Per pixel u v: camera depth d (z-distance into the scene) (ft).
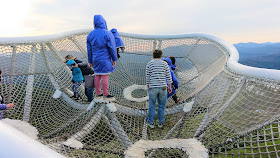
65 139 8.78
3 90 11.91
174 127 9.80
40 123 10.94
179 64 19.75
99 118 10.77
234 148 6.89
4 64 12.54
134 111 11.87
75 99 13.88
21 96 12.30
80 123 10.52
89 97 13.55
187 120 10.10
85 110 12.02
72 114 12.55
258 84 7.84
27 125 10.38
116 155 7.82
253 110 7.52
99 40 10.34
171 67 12.76
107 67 10.94
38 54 14.26
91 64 11.34
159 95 9.91
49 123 11.11
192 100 11.86
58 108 12.85
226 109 8.86
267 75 7.62
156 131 10.22
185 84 16.66
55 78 14.46
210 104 10.34
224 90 9.94
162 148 7.98
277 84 7.10
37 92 13.12
